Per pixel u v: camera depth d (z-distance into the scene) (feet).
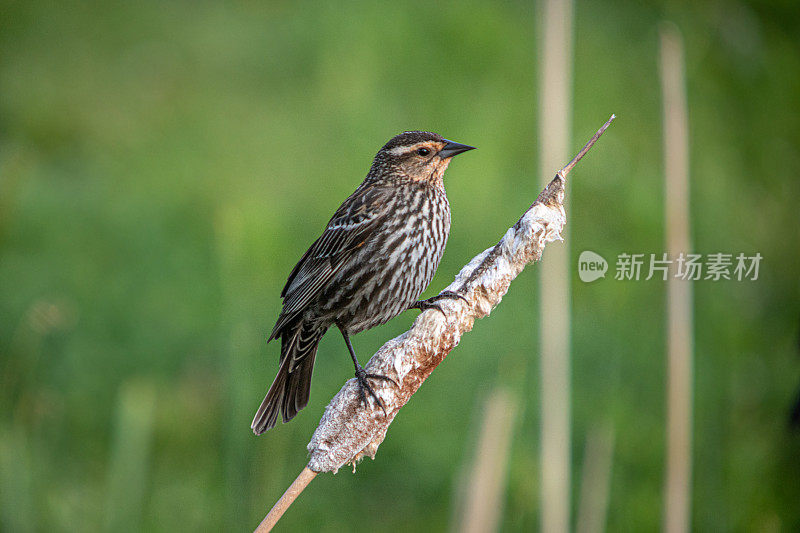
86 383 33.14
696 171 47.39
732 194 46.50
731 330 35.40
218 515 27.12
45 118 54.19
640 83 55.31
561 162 21.50
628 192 44.37
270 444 26.55
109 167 49.60
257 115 52.95
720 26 57.00
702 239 42.68
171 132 52.24
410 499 29.71
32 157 49.52
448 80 52.60
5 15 65.82
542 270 21.49
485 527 18.90
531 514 27.07
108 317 36.58
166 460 29.71
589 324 35.37
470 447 26.55
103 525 24.41
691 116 52.29
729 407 30.89
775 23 57.82
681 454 21.98
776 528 26.48
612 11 60.85
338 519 28.89
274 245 37.35
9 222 40.32
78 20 65.41
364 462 30.60
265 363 32.01
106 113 54.80
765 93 54.29
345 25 57.21
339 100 51.75
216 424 31.04
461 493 21.95
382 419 15.65
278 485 25.76
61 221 43.11
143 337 35.55
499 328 35.32
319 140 49.98
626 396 32.22
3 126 53.52
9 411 29.60
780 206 46.26
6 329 34.86
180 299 37.96
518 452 29.55
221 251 31.17
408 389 15.71
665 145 22.58
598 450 22.54
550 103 21.61
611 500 27.48
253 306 31.30
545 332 21.27
